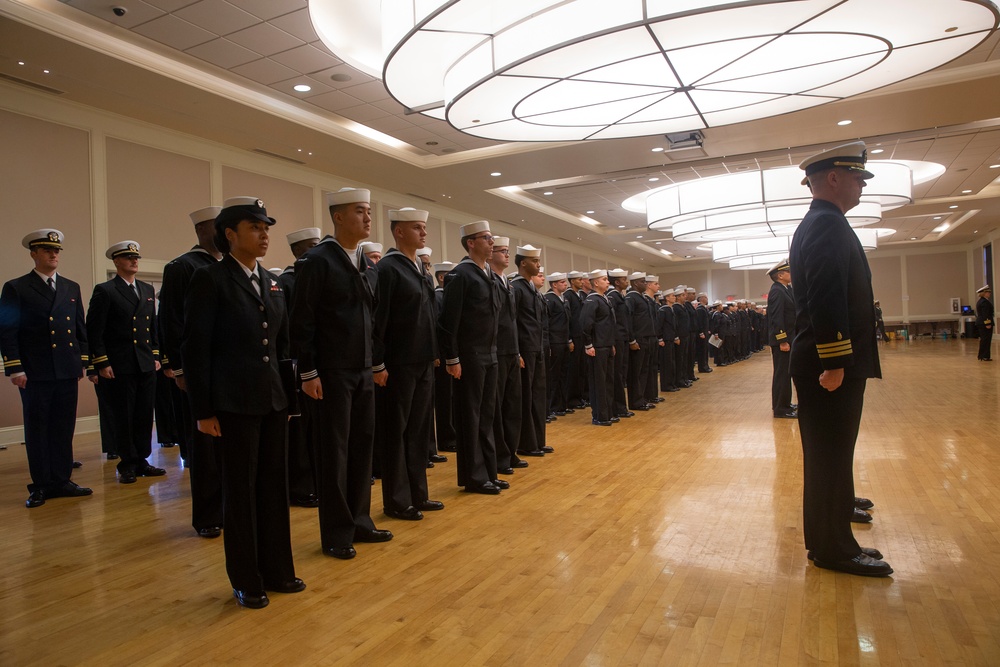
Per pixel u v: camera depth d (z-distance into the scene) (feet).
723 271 102.68
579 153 35.96
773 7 13.14
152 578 9.93
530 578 9.37
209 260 12.90
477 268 14.79
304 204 37.73
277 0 20.29
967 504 12.41
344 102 28.71
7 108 24.68
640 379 27.25
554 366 26.50
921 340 85.81
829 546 9.34
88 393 27.04
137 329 16.99
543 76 16.10
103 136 27.76
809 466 9.57
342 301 10.82
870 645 7.13
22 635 8.05
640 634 7.55
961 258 89.66
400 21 15.17
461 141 34.32
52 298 15.30
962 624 7.58
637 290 29.63
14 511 13.96
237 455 8.77
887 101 28.73
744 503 12.96
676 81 17.30
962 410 23.89
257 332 8.90
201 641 7.75
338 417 10.73
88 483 16.70
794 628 7.59
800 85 18.39
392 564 10.12
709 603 8.34
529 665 6.92
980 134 35.88
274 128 30.48
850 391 9.15
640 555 10.18
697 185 36.68
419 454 13.04
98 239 27.37
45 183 25.81
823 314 8.82
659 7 13.08
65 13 21.08
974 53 25.34
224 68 25.05
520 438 18.17
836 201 9.57
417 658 7.15
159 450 21.67
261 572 9.20
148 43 23.17
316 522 12.84
